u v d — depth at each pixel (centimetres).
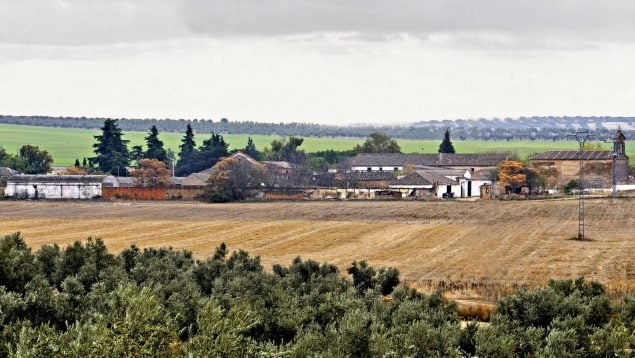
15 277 16362
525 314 15262
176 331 11400
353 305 14600
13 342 11331
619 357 13312
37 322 13312
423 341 12506
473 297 18200
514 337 13312
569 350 13175
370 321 13188
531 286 19475
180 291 15550
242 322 11281
